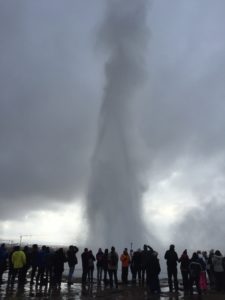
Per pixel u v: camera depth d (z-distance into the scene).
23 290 17.97
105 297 16.06
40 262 19.89
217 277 20.31
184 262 19.39
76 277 26.67
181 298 16.38
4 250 19.55
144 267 20.91
